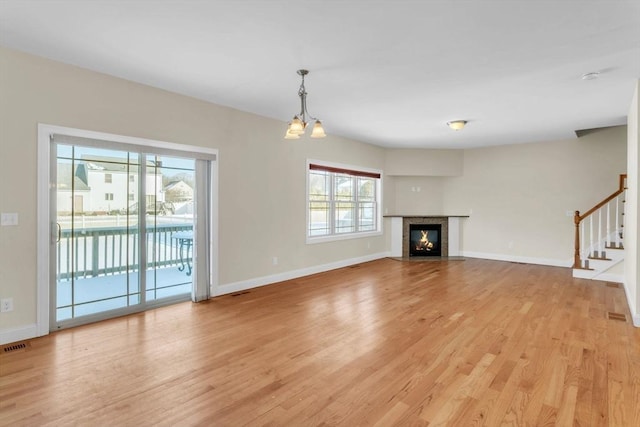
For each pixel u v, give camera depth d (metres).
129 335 3.24
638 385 2.38
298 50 2.96
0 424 1.92
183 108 4.18
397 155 7.83
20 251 3.09
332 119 5.25
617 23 2.47
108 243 3.73
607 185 6.32
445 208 8.15
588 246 6.46
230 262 4.73
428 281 5.50
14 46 2.94
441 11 2.34
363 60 3.14
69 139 3.32
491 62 3.16
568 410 2.09
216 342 3.09
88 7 2.33
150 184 4.07
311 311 3.97
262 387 2.34
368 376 2.50
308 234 5.98
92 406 2.11
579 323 3.61
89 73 3.43
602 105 4.46
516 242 7.29
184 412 2.05
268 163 5.22
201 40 2.79
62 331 3.32
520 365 2.67
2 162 2.98
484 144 7.35
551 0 2.20
